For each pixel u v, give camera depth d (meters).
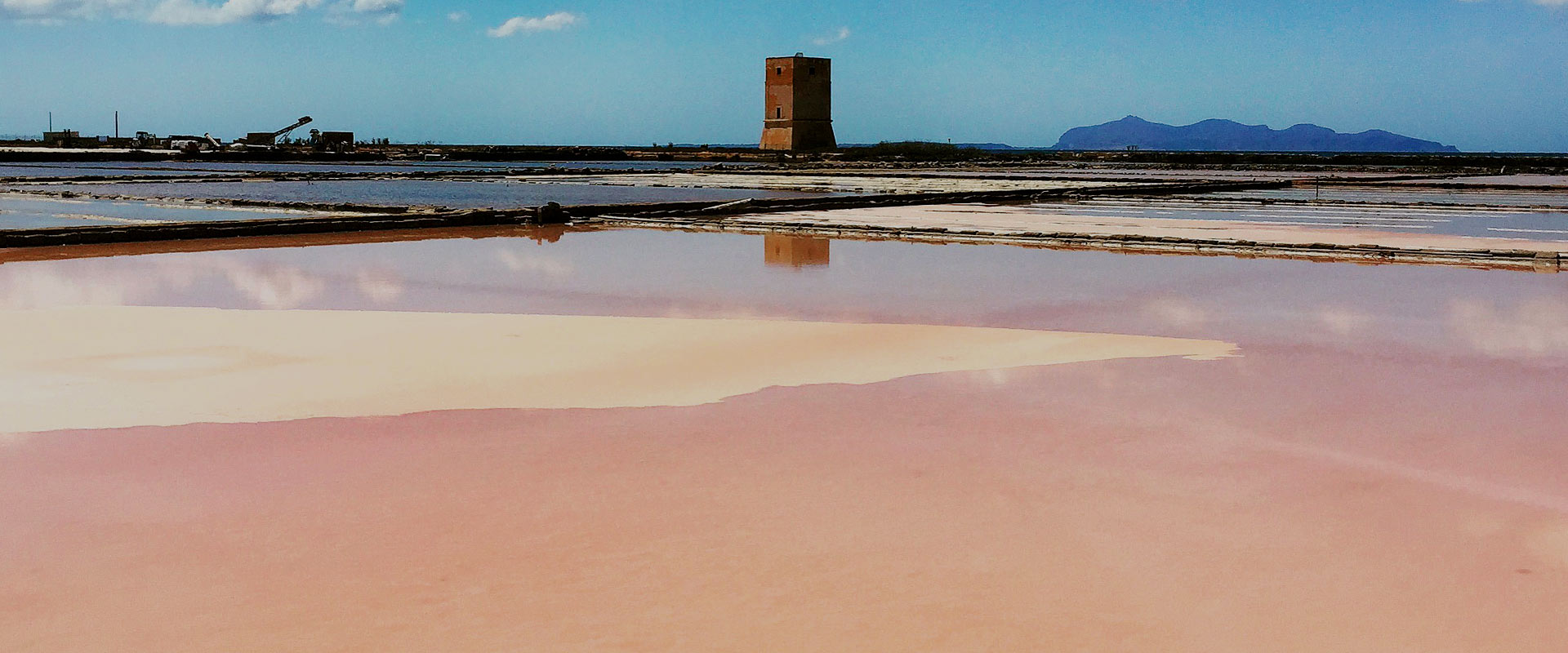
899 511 5.03
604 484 5.39
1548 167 59.66
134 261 14.80
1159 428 6.39
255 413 6.68
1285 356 8.46
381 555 4.52
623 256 15.68
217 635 3.84
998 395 7.16
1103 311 10.74
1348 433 6.27
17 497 5.18
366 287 12.45
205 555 4.51
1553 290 12.09
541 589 4.21
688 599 4.13
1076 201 27.94
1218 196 30.00
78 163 64.25
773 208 23.80
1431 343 9.01
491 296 11.78
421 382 7.50
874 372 7.85
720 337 9.23
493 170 51.38
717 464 5.71
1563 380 7.66
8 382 7.43
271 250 16.38
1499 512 5.00
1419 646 3.79
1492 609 4.04
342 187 36.19
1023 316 10.47
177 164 63.66
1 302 11.13
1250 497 5.20
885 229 18.70
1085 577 4.33
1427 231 19.20
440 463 5.71
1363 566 4.42
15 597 4.13
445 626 3.91
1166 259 15.22
